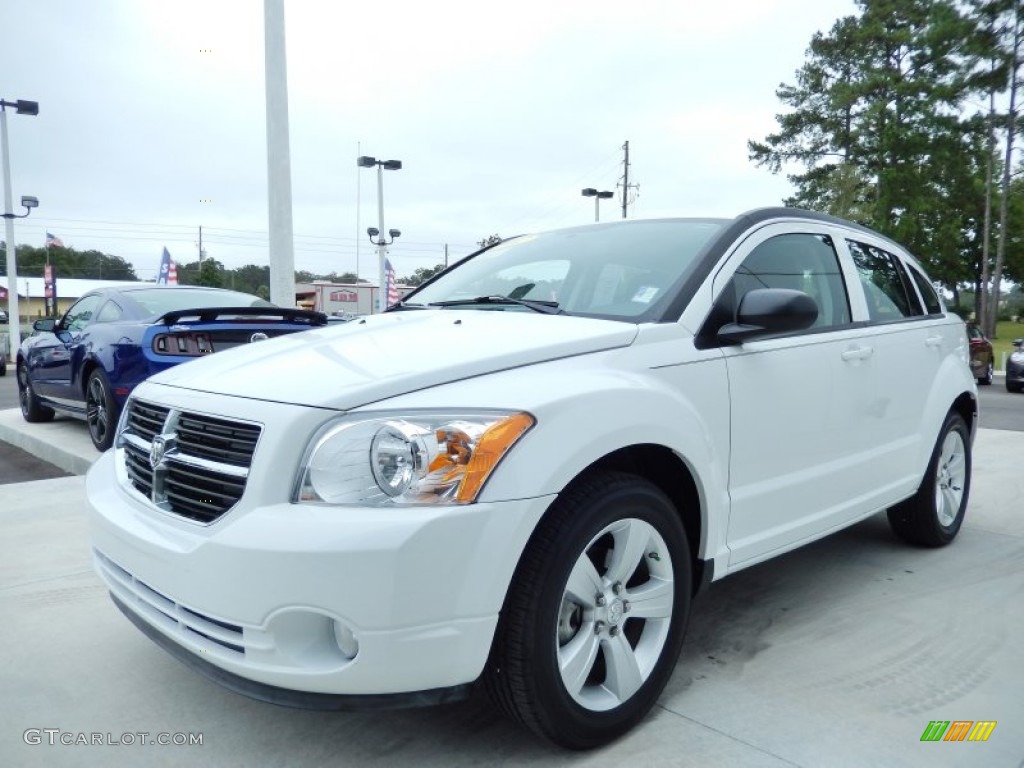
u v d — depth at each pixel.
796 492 3.06
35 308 61.72
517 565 2.09
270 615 1.94
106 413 6.18
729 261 2.96
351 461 2.00
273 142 9.95
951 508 4.34
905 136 38.81
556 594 2.11
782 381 2.96
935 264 43.88
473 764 2.25
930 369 4.04
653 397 2.41
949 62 28.77
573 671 2.21
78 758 2.30
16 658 2.94
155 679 2.78
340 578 1.89
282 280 10.08
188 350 5.96
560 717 2.17
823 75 43.41
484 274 3.59
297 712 2.55
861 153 42.12
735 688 2.68
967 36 27.30
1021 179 41.53
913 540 4.24
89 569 3.89
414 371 2.18
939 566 3.99
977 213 44.66
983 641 3.07
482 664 2.02
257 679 2.01
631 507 2.30
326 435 2.03
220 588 2.00
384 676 1.94
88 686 2.73
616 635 2.33
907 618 3.30
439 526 1.93
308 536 1.92
